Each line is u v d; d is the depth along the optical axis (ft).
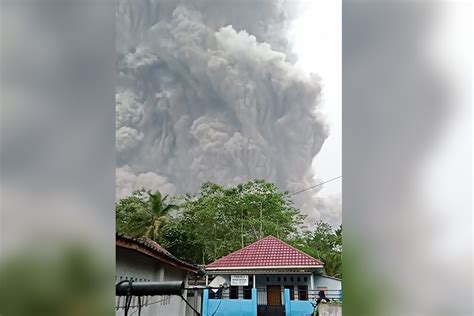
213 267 88.07
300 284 82.48
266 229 104.58
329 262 88.89
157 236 105.29
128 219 105.91
